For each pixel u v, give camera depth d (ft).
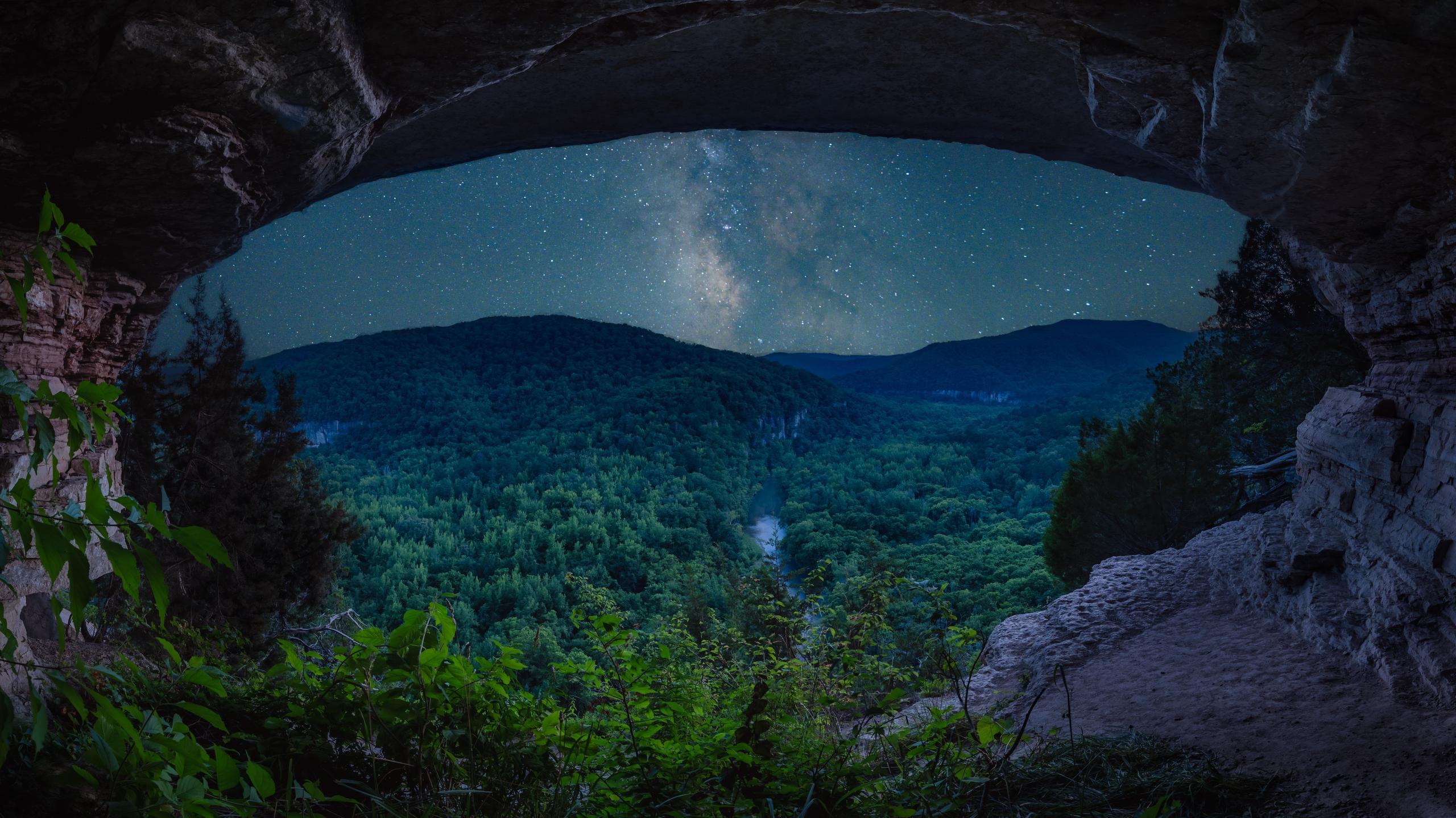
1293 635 20.92
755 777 10.02
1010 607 101.30
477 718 10.21
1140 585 27.84
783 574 37.88
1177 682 19.29
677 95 20.84
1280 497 41.81
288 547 51.83
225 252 17.70
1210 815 12.26
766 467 495.41
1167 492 48.62
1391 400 21.20
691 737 11.89
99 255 16.22
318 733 10.15
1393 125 14.10
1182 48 14.23
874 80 20.51
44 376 15.85
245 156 13.47
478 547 280.72
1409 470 19.53
